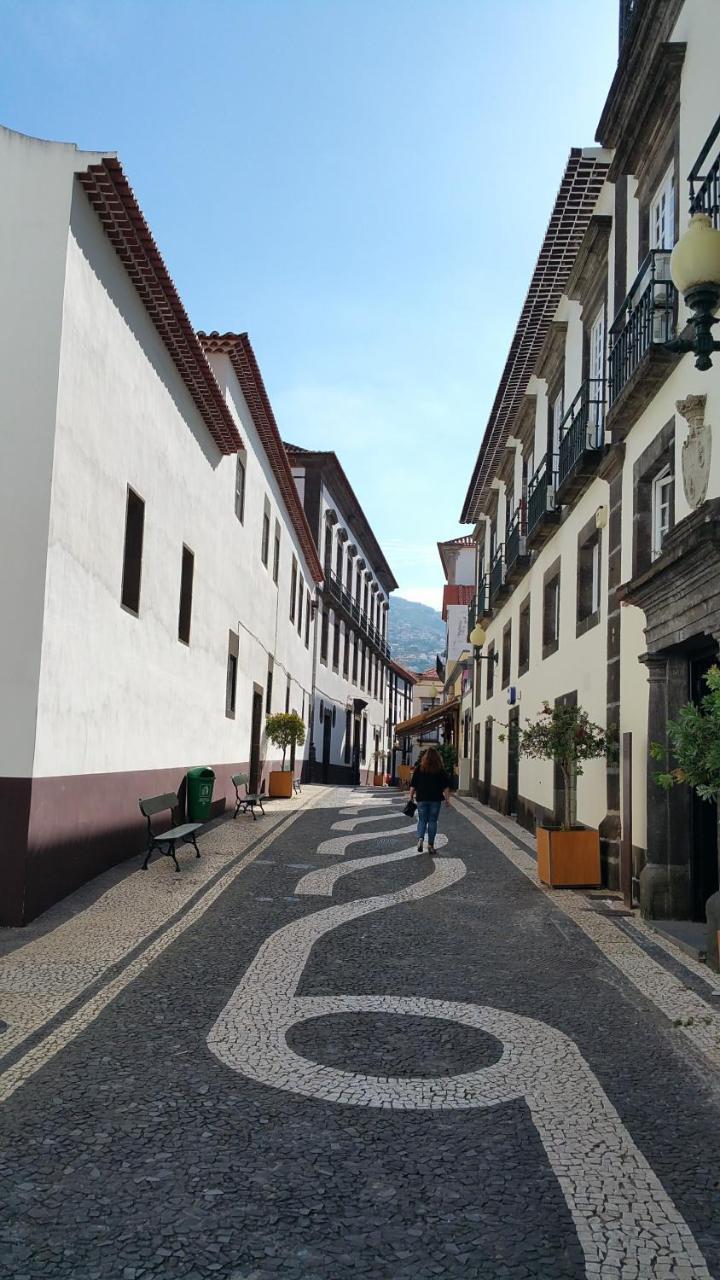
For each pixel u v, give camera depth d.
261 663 21.44
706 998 5.98
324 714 36.69
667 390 8.87
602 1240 3.15
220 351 15.73
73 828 8.83
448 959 6.91
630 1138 3.96
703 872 8.30
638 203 10.11
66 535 8.38
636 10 9.22
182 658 13.20
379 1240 3.12
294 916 8.23
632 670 9.77
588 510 12.26
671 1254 3.08
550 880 9.95
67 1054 4.81
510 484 21.11
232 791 17.64
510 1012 5.66
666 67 8.69
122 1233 3.13
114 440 9.74
